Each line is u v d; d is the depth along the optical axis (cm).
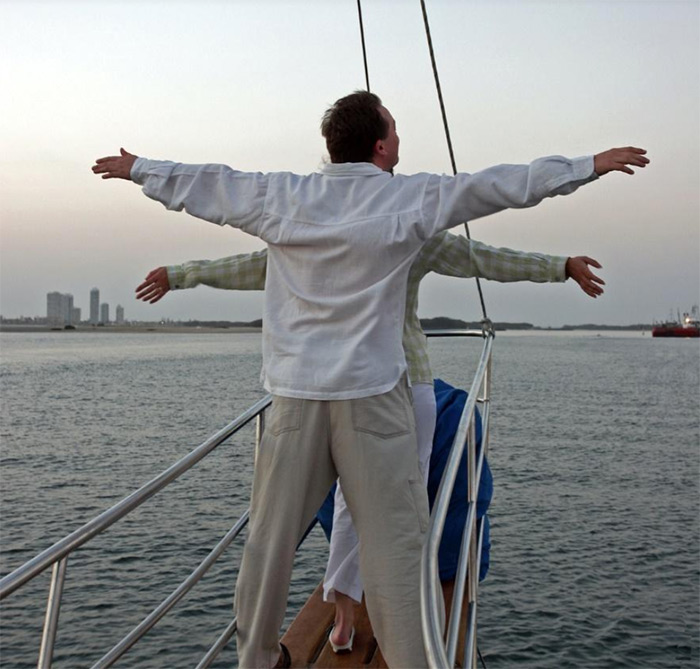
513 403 5119
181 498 1952
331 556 341
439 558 414
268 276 254
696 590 1474
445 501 221
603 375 8506
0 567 1489
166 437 3272
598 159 217
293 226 241
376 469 238
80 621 1182
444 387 452
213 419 3916
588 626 1305
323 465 247
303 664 337
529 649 1223
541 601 1409
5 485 2269
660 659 1195
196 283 294
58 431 3481
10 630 1148
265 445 249
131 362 11175
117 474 2445
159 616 256
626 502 2212
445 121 396
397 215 233
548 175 220
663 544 1778
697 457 3025
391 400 243
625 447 3250
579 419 4244
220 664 1047
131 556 1485
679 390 6512
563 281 273
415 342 304
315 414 240
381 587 239
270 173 254
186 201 251
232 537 307
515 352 17138
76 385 6419
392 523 239
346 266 237
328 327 241
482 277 280
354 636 357
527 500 2208
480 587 1473
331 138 257
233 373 8206
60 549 202
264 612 253
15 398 5184
